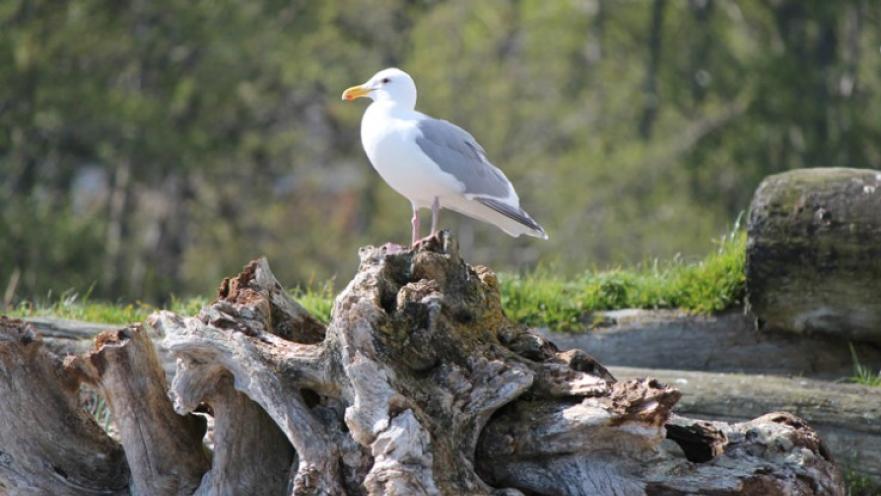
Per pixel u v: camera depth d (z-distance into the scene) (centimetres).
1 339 873
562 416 815
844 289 1184
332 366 822
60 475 873
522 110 3272
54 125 3062
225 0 3231
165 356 1143
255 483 850
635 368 1152
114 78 3262
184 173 3197
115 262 3061
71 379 889
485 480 830
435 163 1128
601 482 815
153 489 862
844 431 1059
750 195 3095
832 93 3238
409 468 768
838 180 1205
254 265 908
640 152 3109
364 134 1164
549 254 3017
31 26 3103
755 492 812
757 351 1247
